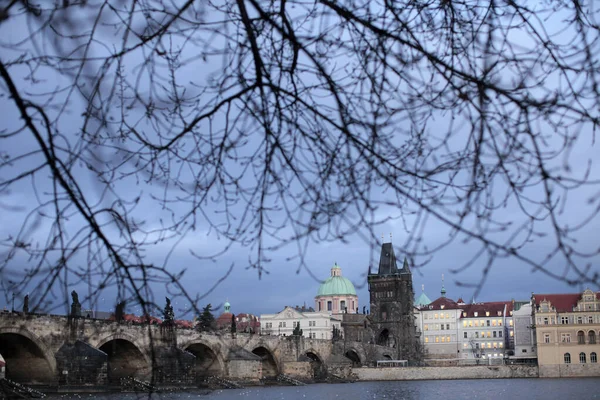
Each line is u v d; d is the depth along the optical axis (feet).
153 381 41.60
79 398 262.88
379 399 329.11
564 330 597.93
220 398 329.52
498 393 358.64
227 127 35.37
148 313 34.17
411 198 31.65
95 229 32.73
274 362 557.33
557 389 387.96
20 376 309.42
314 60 32.99
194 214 35.37
